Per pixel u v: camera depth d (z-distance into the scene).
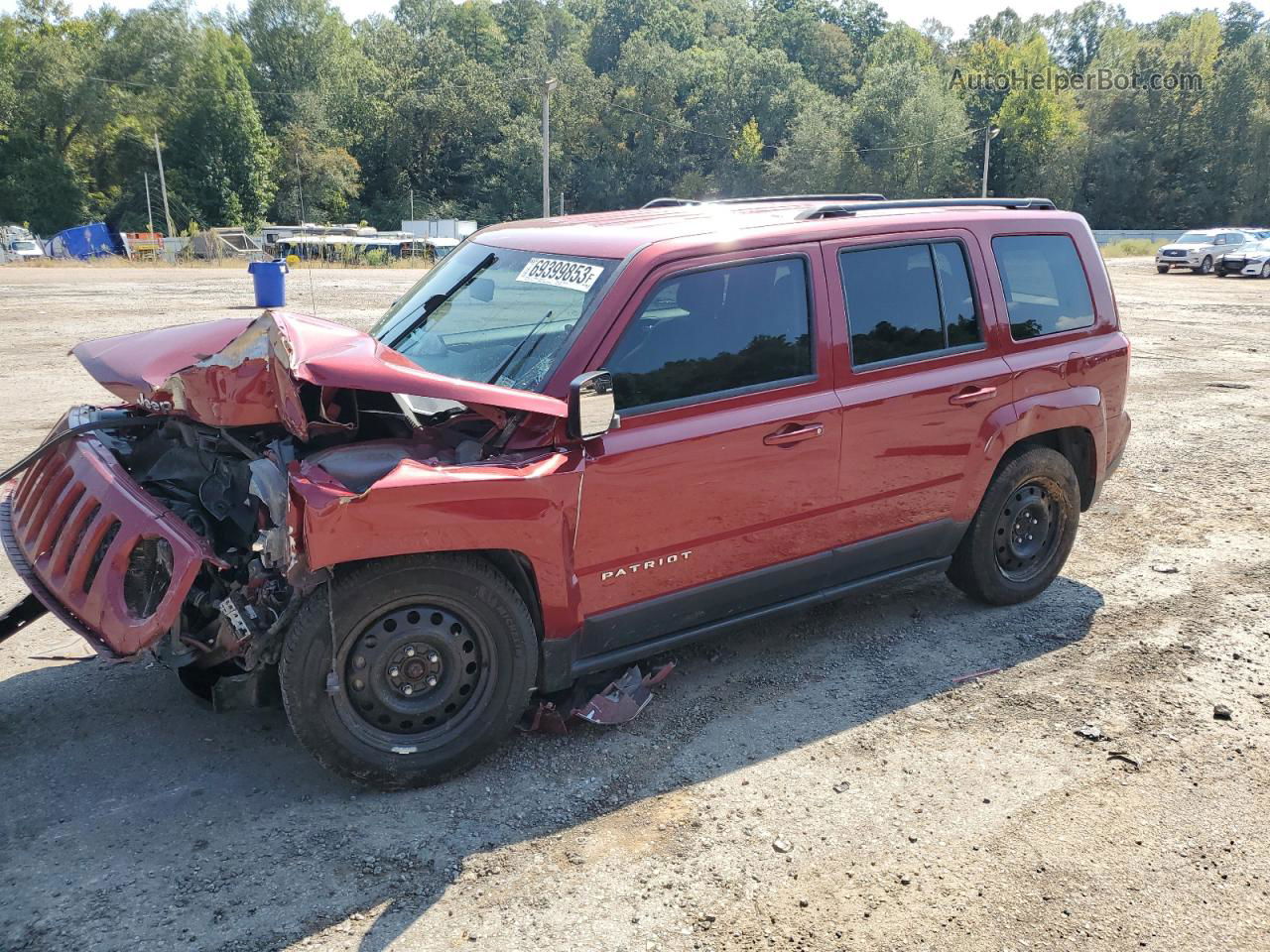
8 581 5.34
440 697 3.54
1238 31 123.44
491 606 3.51
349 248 41.88
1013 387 4.86
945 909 3.00
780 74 100.88
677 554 3.93
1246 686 4.47
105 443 4.06
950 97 87.62
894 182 85.94
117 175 74.56
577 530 3.63
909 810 3.51
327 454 3.49
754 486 4.05
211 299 20.78
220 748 3.81
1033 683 4.48
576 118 96.62
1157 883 3.14
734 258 4.01
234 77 76.44
